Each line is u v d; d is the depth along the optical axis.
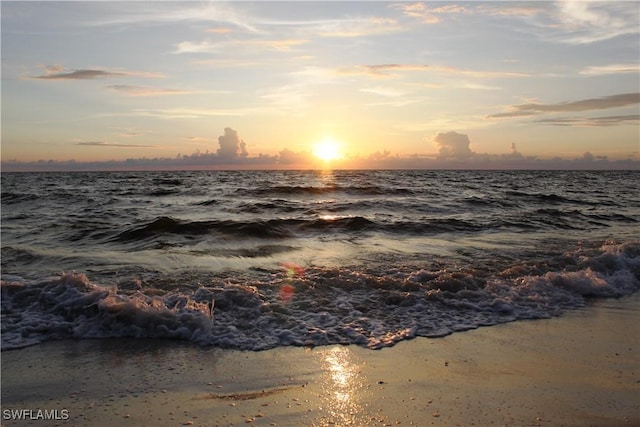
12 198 25.50
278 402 4.05
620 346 5.41
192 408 3.95
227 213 18.09
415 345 5.41
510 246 11.44
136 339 5.55
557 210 18.98
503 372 4.68
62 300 6.29
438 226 14.46
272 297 6.88
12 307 6.20
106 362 4.90
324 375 4.60
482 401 4.08
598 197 28.83
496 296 7.15
